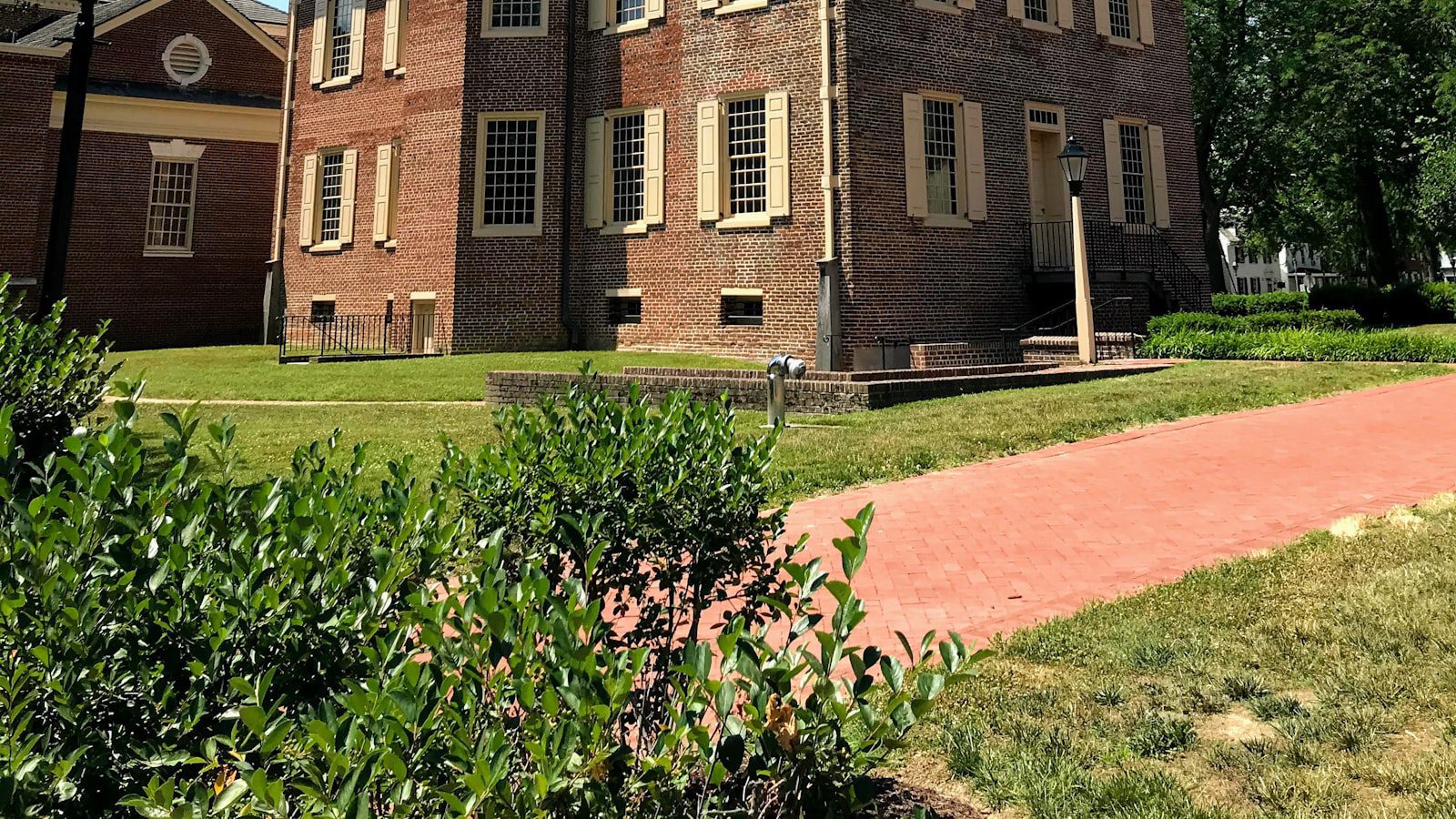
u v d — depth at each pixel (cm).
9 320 652
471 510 313
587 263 2066
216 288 2797
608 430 329
